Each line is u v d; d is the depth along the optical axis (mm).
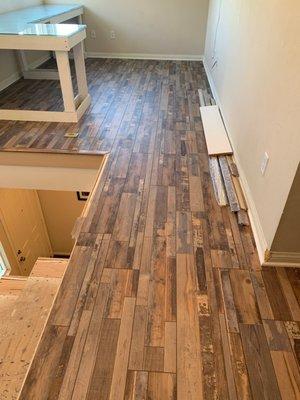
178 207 2131
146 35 5578
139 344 1322
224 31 3531
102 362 1256
